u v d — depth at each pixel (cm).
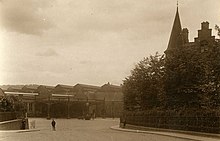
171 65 4559
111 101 14488
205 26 7025
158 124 4847
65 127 6481
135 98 6494
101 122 9431
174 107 4575
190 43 7038
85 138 3061
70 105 12788
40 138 2938
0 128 4181
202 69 4216
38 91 13738
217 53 3847
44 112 12300
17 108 7181
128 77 6856
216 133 3325
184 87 4375
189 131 3741
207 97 3906
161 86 4931
